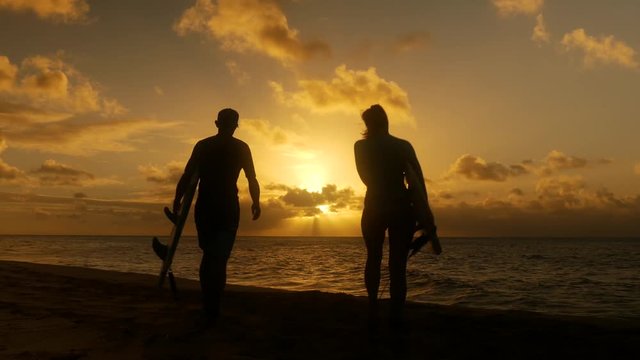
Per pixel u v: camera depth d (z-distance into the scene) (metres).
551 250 70.62
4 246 54.53
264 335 3.43
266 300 5.22
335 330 3.62
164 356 2.82
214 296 3.81
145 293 5.78
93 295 5.57
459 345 3.20
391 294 3.47
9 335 3.32
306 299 5.31
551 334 3.51
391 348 3.11
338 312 4.46
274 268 20.00
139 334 3.40
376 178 3.49
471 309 4.77
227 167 3.91
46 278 7.68
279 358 2.83
